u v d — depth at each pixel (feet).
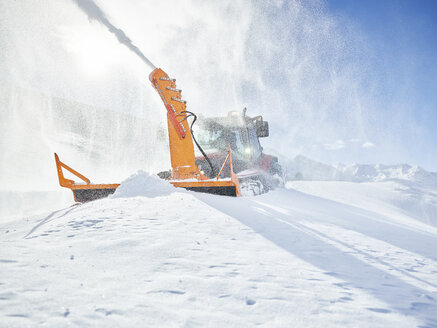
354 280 6.40
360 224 14.71
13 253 6.64
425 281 6.67
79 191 17.38
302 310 4.68
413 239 12.03
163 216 10.88
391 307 5.06
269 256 7.69
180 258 6.88
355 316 4.60
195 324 4.02
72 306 4.30
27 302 4.32
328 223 13.35
